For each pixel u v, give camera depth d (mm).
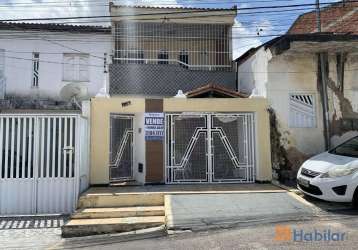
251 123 11789
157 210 8734
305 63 12266
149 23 17375
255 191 10117
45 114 9578
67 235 7629
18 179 9398
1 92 16641
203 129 11625
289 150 11922
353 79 12430
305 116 12203
